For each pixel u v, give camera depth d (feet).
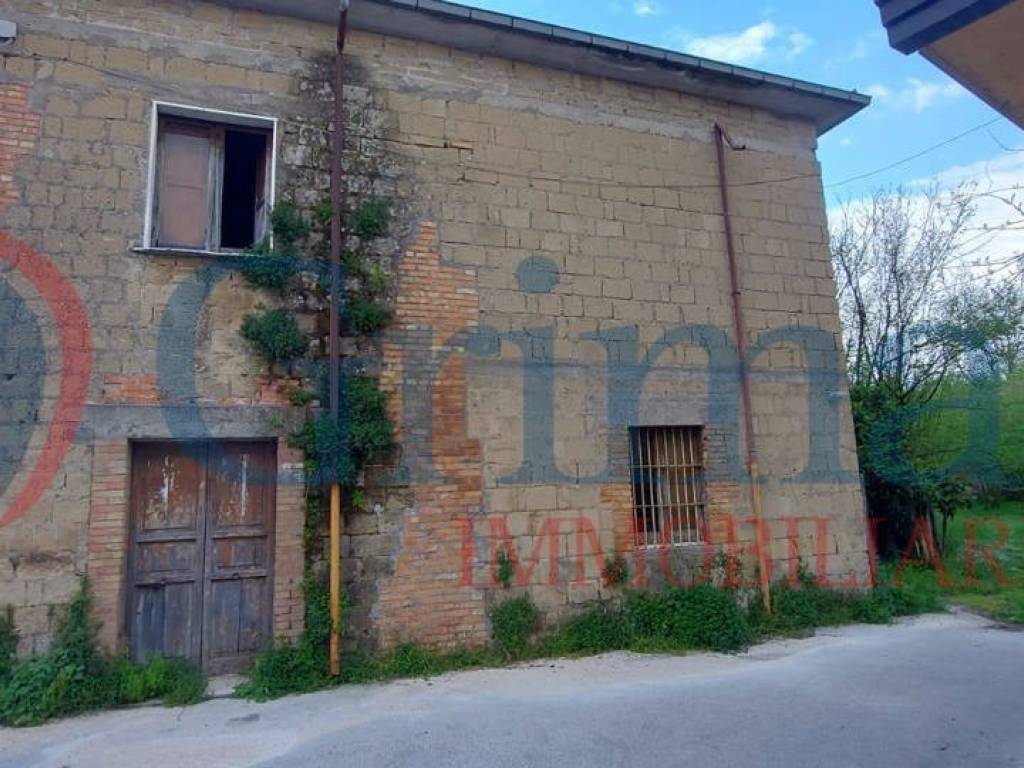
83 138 19.81
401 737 15.87
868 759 14.69
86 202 19.61
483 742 15.60
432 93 24.07
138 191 20.12
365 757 14.88
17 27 19.60
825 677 19.88
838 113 30.27
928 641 23.49
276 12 22.41
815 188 30.19
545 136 25.49
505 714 17.22
